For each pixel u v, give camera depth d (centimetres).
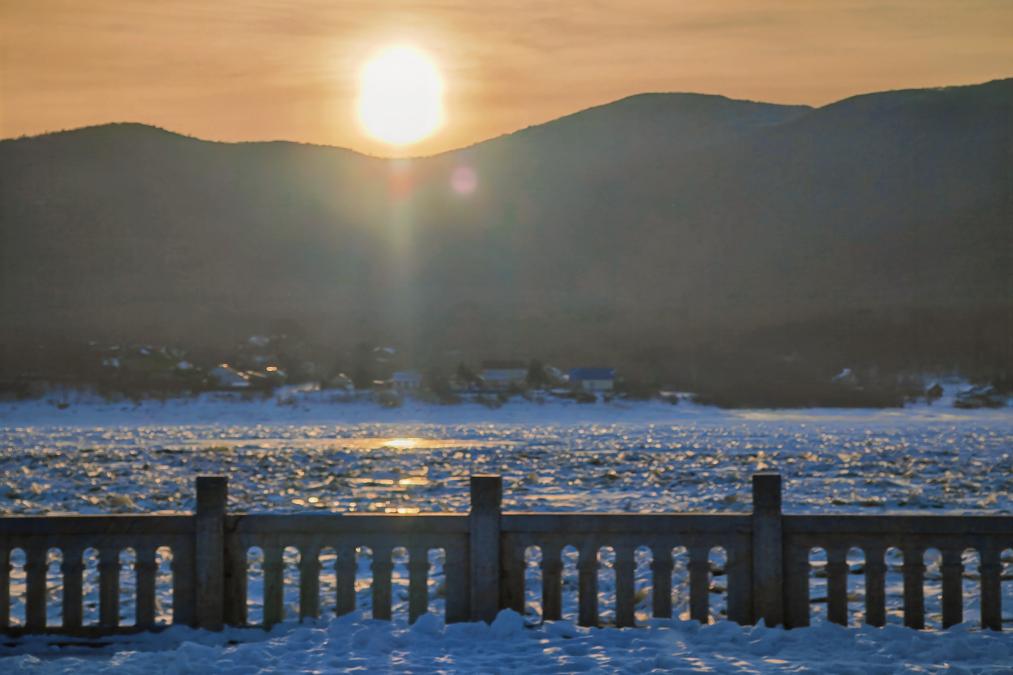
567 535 1340
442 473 4803
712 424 10225
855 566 1941
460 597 1339
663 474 4459
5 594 1352
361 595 1775
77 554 1351
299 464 5400
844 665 1162
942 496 3516
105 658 1264
